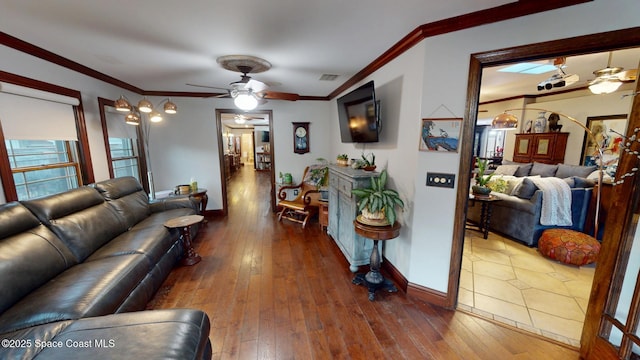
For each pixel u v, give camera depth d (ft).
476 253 10.11
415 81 6.81
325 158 16.58
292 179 16.38
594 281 5.09
